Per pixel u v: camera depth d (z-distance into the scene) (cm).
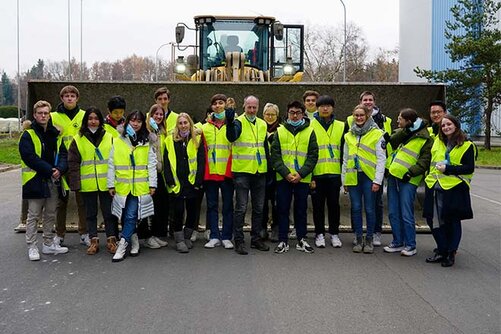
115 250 652
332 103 674
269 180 709
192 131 650
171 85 796
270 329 405
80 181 630
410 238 643
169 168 646
